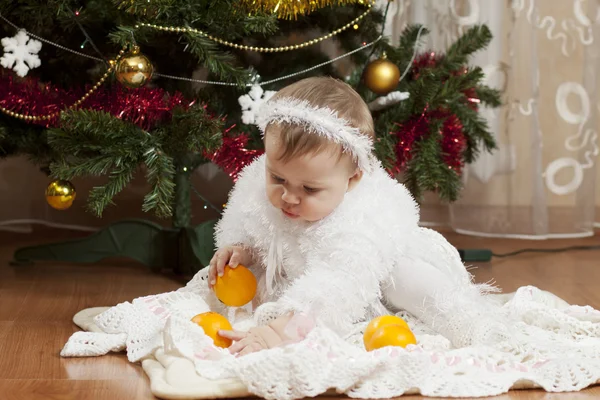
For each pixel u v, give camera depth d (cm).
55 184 214
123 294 213
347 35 238
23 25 214
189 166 237
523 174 296
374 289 153
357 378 130
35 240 285
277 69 234
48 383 139
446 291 154
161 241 241
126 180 201
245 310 169
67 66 224
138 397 131
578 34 296
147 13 196
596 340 154
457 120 237
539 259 270
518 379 134
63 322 182
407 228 160
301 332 142
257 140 230
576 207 303
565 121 298
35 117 209
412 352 134
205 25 209
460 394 131
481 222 302
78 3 211
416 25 256
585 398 131
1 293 211
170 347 142
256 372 127
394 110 231
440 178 226
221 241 170
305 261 159
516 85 291
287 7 208
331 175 150
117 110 209
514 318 163
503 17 288
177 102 210
